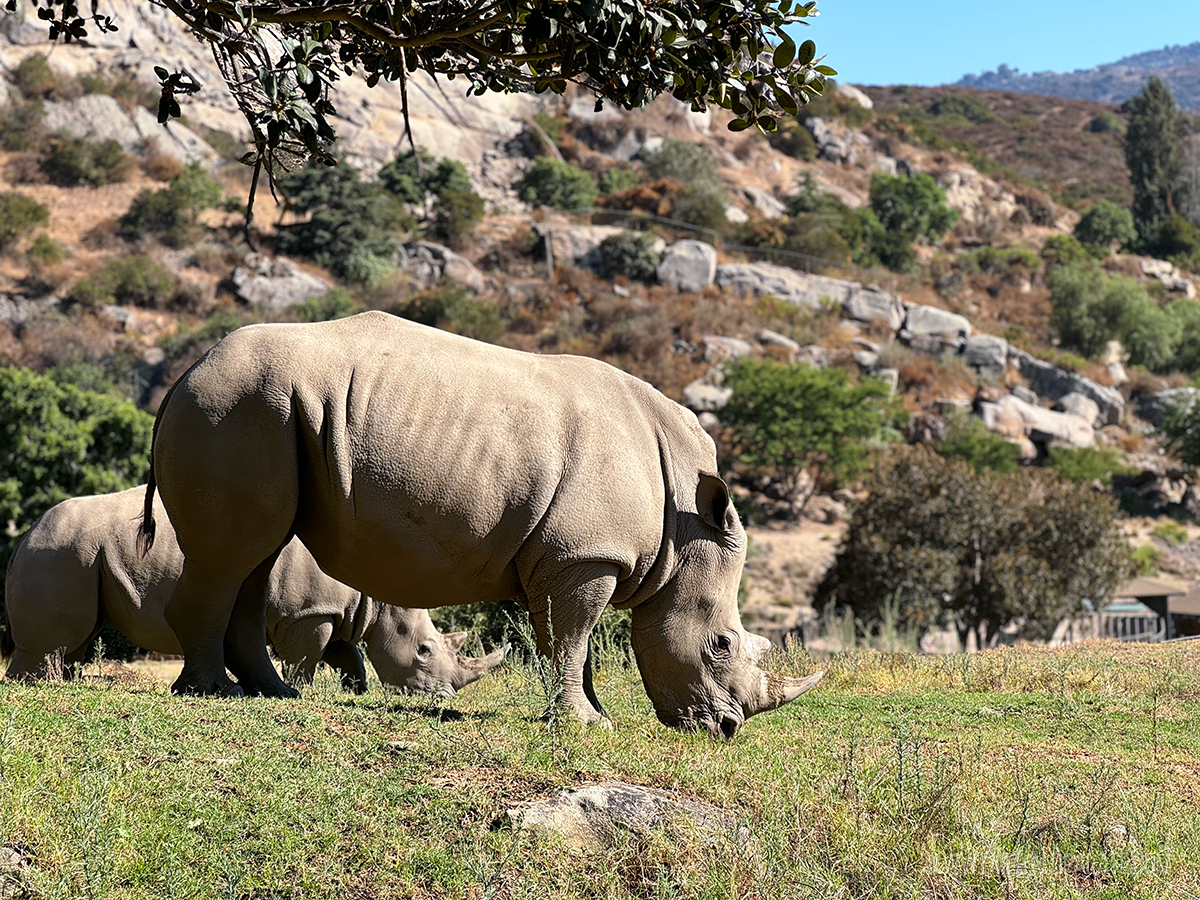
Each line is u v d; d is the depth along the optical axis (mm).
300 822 4859
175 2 5418
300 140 5641
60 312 57125
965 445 53781
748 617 38094
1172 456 60344
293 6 5387
